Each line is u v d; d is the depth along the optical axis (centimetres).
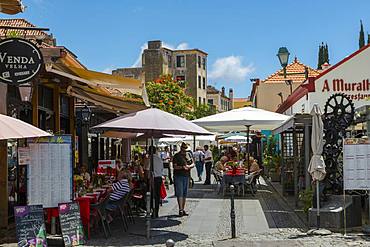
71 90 1518
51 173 948
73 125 1777
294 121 1352
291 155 1975
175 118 1170
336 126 1210
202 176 3256
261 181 2619
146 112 1158
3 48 973
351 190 1177
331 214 1128
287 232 1109
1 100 1066
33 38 1174
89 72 1207
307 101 2091
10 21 2522
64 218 942
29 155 933
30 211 880
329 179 1207
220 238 1053
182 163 1375
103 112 2186
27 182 930
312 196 1202
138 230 1151
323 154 1213
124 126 1098
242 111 1938
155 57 6594
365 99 1994
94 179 1423
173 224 1236
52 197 947
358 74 2011
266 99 3875
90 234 1077
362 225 1154
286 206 1564
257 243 985
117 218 1327
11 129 823
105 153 2634
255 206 1574
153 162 1306
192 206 1580
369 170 1071
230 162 1966
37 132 860
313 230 1092
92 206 1048
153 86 3869
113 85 1287
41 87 1435
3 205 1091
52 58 1105
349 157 1080
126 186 1151
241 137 3422
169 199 1792
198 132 1152
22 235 863
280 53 1817
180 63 7262
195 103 5925
